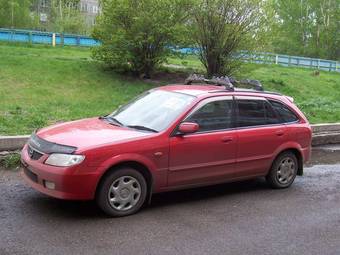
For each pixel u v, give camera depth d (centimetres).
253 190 787
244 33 1878
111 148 607
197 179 691
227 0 1830
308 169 967
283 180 803
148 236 570
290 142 795
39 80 1675
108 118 728
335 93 2330
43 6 7244
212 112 710
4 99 1392
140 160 629
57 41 3123
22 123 1058
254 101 761
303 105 1703
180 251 533
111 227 589
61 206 651
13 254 503
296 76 2675
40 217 609
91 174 593
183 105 692
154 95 746
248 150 741
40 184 605
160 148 646
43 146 612
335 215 684
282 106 800
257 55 1947
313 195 779
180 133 666
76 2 6341
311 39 6225
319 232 614
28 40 3050
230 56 1903
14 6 5706
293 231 613
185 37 1884
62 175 582
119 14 1873
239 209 688
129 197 630
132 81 1875
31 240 539
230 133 718
